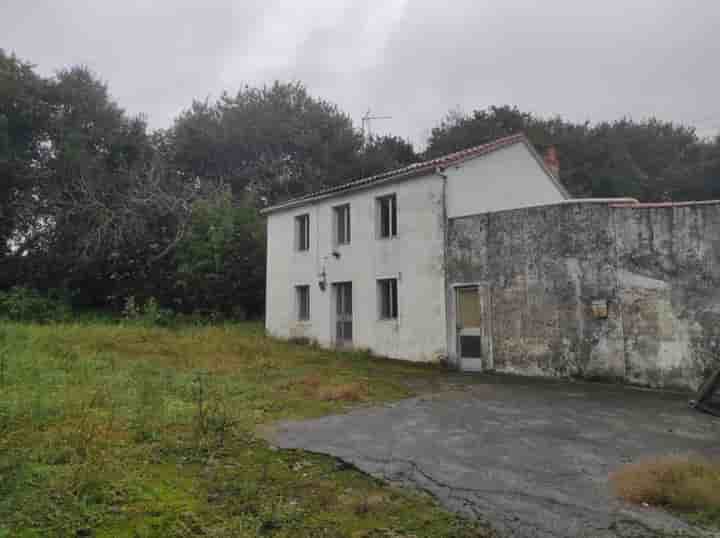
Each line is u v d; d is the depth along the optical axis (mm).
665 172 28375
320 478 4367
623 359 9438
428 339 12289
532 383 9719
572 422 6422
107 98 23828
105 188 21938
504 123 28984
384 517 3621
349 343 14625
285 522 3506
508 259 11086
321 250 15578
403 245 13086
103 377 8234
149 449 4902
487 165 13344
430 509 3756
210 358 11312
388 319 13336
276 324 17094
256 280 20750
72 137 21359
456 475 4453
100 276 22469
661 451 5160
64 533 3230
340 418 6570
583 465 4723
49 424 5531
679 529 3438
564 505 3820
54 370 8523
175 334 14953
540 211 10680
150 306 19469
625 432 5938
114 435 5254
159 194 22312
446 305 12000
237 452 5000
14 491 3668
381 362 12523
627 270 9547
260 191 27281
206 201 22297
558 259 10352
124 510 3592
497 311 11180
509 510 3734
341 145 29938
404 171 13039
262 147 29156
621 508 3766
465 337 11695
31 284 21328
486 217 11531
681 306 8969
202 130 27797
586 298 9953
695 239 8945
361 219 14328
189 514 3561
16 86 20719
